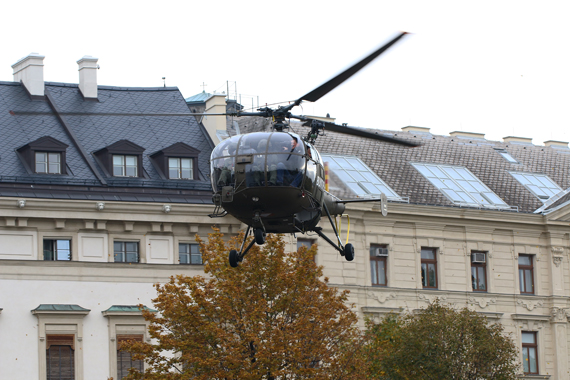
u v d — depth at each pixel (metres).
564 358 57.34
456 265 55.72
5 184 45.38
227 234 49.09
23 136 49.16
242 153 24.88
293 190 24.75
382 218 53.84
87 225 46.50
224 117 53.22
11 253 45.19
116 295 46.59
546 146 73.50
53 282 45.59
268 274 40.53
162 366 39.06
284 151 24.78
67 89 53.91
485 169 63.78
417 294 54.03
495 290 56.56
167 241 48.16
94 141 50.56
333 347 40.47
